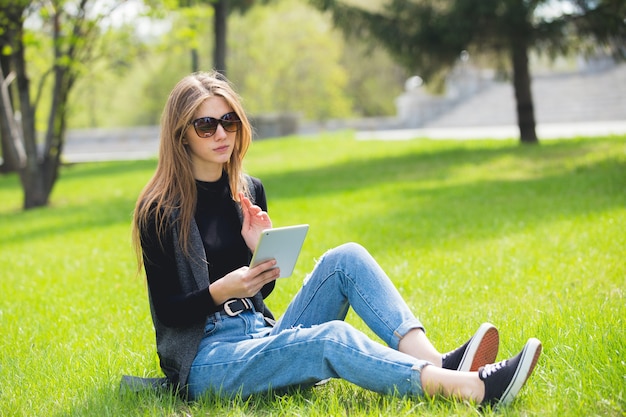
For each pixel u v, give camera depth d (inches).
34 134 662.5
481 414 127.7
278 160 896.3
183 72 1990.7
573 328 176.2
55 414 149.9
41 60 719.7
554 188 470.6
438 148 822.5
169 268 147.5
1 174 1111.0
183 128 148.3
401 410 132.2
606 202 393.7
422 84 799.7
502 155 682.8
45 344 212.2
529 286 241.0
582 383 139.3
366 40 778.8
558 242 301.7
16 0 592.1
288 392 148.2
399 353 135.8
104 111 2292.1
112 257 359.9
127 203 629.9
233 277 141.4
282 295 252.8
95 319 237.1
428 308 221.6
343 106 2241.6
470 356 137.1
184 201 148.3
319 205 489.7
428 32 729.0
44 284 308.8
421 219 398.0
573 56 749.3
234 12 1141.7
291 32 2076.8
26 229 520.1
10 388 167.6
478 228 357.4
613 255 271.9
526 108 778.8
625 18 674.8
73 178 936.9
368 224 395.5
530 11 688.4
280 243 141.7
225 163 157.3
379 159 786.8
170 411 143.0
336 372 138.3
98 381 166.1
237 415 137.9
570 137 818.2
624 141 685.9
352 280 147.3
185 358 147.0
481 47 742.5
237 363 143.9
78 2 637.9
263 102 2116.1
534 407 133.3
